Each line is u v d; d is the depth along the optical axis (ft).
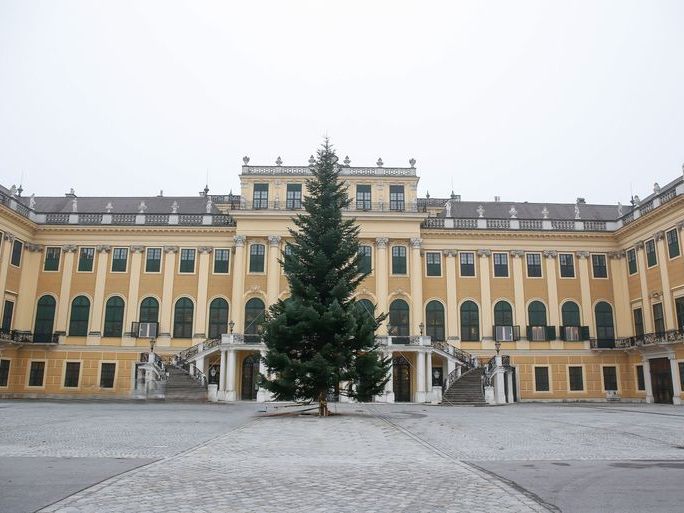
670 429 66.54
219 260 163.63
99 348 157.99
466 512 27.40
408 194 165.58
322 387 86.48
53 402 126.11
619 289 162.71
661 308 143.95
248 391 152.05
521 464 42.75
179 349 157.79
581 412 99.60
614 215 180.24
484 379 135.85
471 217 173.27
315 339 89.56
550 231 164.35
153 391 135.54
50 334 158.40
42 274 161.79
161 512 27.07
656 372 145.89
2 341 147.13
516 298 161.68
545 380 158.10
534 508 28.27
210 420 76.79
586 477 37.14
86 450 47.65
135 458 43.60
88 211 176.14
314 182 98.02
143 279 162.09
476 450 50.37
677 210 135.44
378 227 161.48
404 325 157.89
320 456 45.32
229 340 145.18
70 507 27.86
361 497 30.40
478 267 163.73
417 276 159.22
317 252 92.63
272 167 164.66
